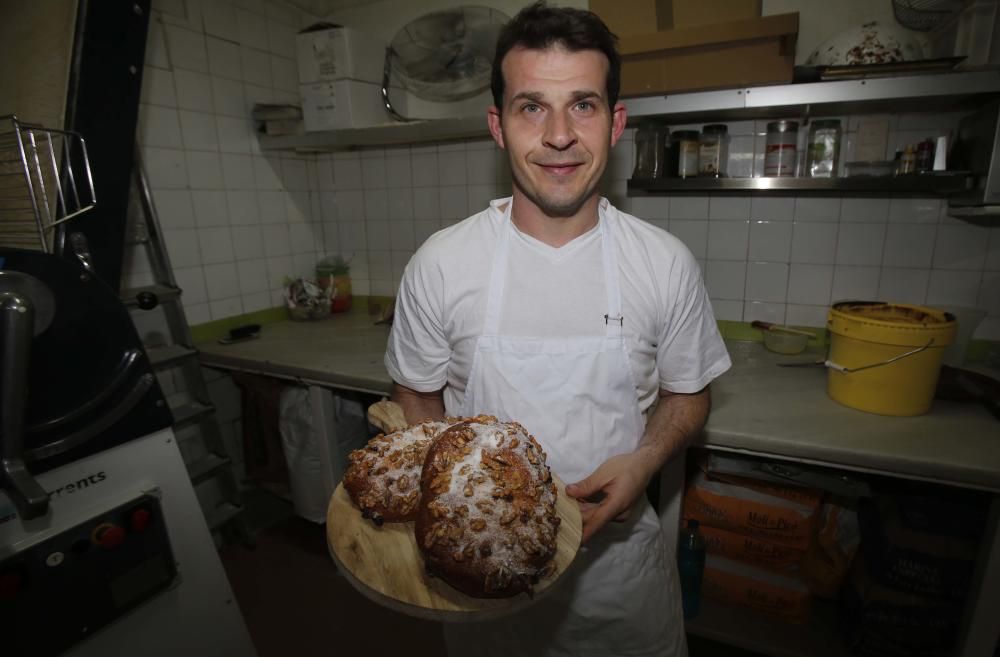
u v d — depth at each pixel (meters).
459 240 0.89
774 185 1.43
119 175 1.17
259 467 2.04
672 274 0.85
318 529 2.13
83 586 0.87
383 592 0.59
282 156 2.20
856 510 1.39
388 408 0.93
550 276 0.85
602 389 0.84
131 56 1.13
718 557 1.49
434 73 2.01
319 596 1.77
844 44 1.33
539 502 0.62
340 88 1.89
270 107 1.99
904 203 1.53
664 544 1.03
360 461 0.71
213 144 1.91
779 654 1.37
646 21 1.41
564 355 0.83
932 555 1.21
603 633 0.97
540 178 0.77
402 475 0.68
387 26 2.10
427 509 0.60
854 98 1.26
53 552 0.83
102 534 0.89
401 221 2.27
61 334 0.83
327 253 2.47
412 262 0.92
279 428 1.87
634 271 0.85
